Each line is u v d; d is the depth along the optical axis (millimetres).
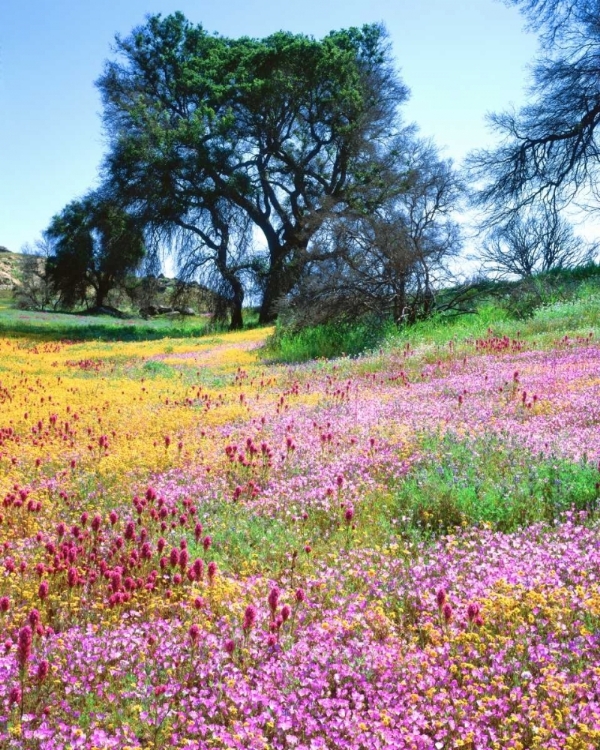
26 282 113688
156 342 43938
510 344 19422
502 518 7156
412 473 8578
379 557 6504
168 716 4062
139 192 59656
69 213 90000
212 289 58406
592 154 39688
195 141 57469
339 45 62688
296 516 7754
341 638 4926
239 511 8195
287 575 6336
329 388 16844
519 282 28969
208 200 59562
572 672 4316
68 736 3816
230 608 5379
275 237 62938
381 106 62000
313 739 3740
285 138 62406
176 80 62531
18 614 5402
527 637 4680
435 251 26906
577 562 5730
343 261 28141
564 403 11227
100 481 9984
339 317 28531
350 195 60375
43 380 22578
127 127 61438
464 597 5445
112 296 112375
